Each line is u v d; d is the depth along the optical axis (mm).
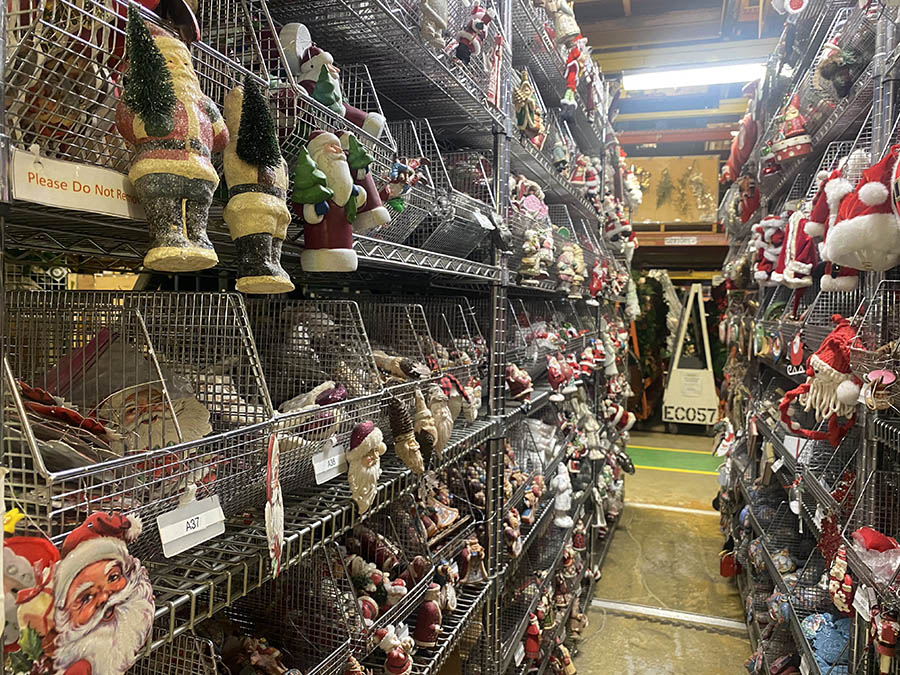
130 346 1109
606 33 6543
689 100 7547
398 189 1466
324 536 1224
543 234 2818
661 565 4621
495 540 2404
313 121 1185
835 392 1879
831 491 2266
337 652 1350
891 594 1457
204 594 960
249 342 1123
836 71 2336
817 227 2180
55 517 762
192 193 770
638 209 7684
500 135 2436
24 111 719
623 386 5977
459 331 2479
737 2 5586
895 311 1805
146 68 730
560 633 3309
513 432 3047
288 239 1271
